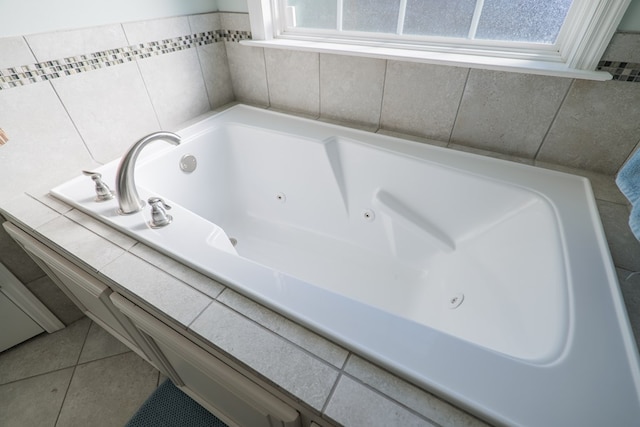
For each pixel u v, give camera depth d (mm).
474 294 977
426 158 1156
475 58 1082
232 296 666
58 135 1110
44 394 1135
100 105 1196
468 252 1097
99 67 1155
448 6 1126
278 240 1510
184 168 1354
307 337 585
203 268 709
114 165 1158
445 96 1166
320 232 1489
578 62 927
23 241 937
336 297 637
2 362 1228
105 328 1252
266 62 1482
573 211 877
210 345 590
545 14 1005
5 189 1023
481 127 1161
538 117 1054
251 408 688
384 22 1268
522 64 994
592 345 559
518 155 1146
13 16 929
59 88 1074
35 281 1189
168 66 1367
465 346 554
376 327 582
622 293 660
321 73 1371
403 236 1266
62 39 1039
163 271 730
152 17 1256
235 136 1478
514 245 935
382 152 1214
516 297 813
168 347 757
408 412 484
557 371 519
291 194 1485
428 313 1117
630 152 977
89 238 829
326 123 1423
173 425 1022
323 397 501
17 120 1007
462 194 1100
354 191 1343
